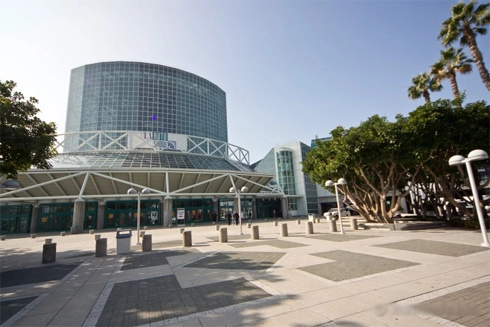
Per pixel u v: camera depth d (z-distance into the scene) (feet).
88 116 307.37
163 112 329.93
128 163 152.05
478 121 54.24
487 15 68.28
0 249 63.82
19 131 43.16
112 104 312.09
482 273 23.75
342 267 28.43
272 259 34.88
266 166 250.37
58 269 36.42
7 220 130.72
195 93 365.81
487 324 14.40
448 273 24.25
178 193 136.26
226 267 31.73
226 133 416.46
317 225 95.50
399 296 18.90
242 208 174.60
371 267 27.81
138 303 20.67
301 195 217.36
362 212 82.23
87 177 124.16
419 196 89.97
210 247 50.37
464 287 20.15
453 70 82.07
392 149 58.75
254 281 24.79
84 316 18.62
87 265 38.27
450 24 74.49
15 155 44.21
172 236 78.28
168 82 342.85
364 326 14.67
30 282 29.68
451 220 67.77
